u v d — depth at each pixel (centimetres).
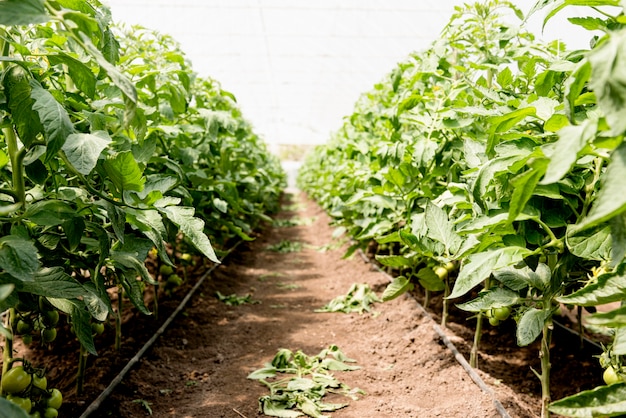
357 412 254
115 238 235
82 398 253
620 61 92
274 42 1349
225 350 352
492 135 179
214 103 529
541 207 197
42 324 230
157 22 1177
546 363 216
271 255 764
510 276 209
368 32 1155
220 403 266
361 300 444
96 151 150
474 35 321
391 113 377
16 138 189
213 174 485
